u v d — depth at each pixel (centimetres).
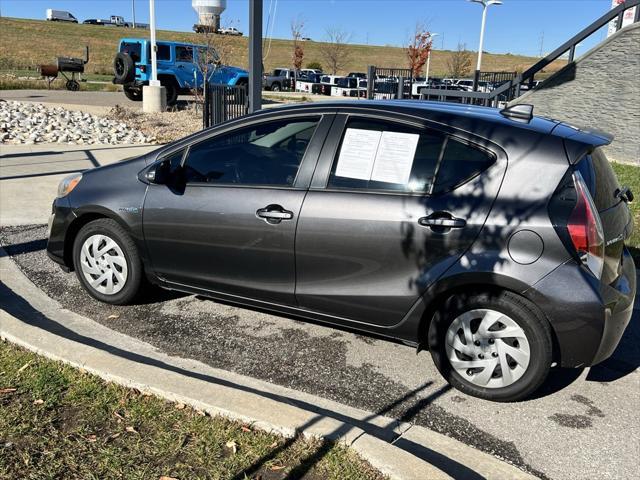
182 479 246
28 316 421
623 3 1149
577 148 312
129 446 266
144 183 417
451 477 241
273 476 249
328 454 261
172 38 7125
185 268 411
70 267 471
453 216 322
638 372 378
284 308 385
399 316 346
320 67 6128
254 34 721
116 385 313
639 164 1136
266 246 372
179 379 312
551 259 304
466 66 4712
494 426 311
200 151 406
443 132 337
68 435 272
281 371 361
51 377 318
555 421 318
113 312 437
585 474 275
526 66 6881
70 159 1016
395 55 7856
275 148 380
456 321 333
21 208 703
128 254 429
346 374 360
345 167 356
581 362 310
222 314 441
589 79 1192
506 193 315
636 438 304
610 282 314
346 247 349
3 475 244
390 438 294
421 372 365
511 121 335
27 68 4225
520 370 320
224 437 273
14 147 1120
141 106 2030
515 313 315
